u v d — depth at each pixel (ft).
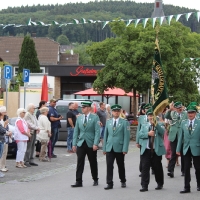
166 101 39.58
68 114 68.80
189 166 38.75
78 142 41.27
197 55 121.29
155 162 39.75
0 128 43.91
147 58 96.94
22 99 110.63
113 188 40.22
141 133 39.73
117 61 98.58
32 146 54.19
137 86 98.27
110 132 40.52
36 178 45.47
